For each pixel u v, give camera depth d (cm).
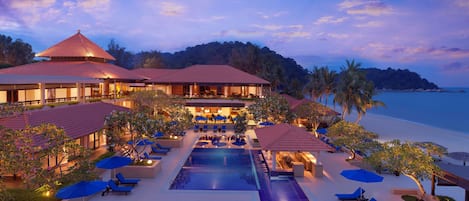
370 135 2708
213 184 2175
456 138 5141
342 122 2867
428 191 2125
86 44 5428
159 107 4094
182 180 2258
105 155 2580
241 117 3922
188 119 3725
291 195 1972
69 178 1550
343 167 2641
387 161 1833
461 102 15688
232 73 5806
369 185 2173
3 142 1255
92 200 1806
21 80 2888
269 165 2677
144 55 12538
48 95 3850
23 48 9419
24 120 2222
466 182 1514
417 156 1730
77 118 2730
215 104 5078
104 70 4791
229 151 3216
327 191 2047
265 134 2775
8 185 1816
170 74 5841
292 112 4203
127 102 4972
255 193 1989
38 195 1627
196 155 3044
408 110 11631
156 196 1894
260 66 10256
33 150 1428
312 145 2309
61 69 4647
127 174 2239
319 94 7350
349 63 4844
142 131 2303
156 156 2862
